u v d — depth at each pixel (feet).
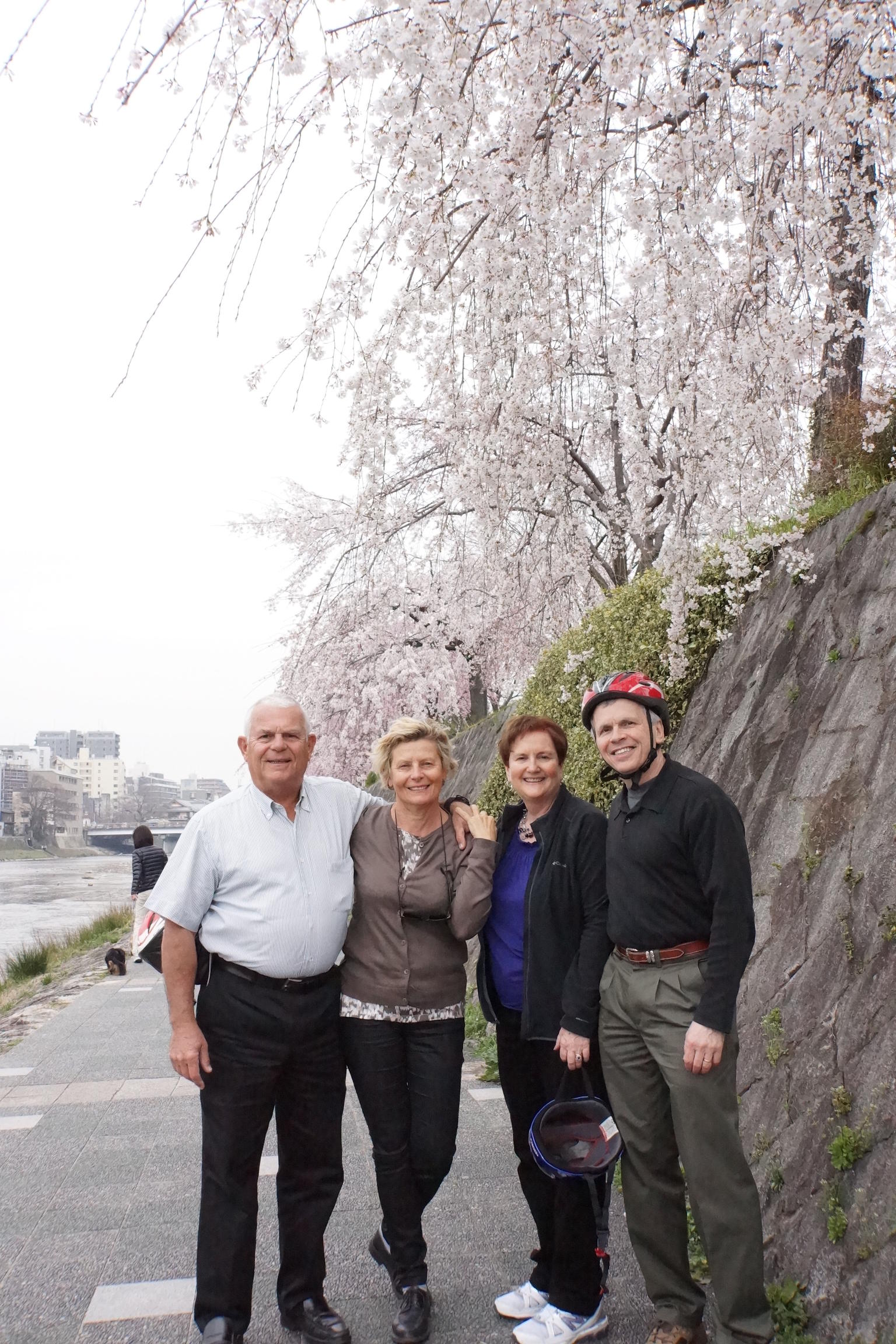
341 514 41.29
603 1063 8.48
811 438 17.81
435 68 8.55
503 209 10.14
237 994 8.54
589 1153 8.14
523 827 9.45
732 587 17.54
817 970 10.20
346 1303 9.20
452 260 10.44
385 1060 8.99
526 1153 9.15
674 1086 7.73
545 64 9.38
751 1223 7.55
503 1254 10.24
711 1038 7.45
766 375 11.93
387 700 46.50
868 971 9.18
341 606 36.17
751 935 7.71
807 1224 8.45
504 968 9.20
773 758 13.88
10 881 188.44
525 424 13.06
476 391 12.32
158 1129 15.16
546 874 8.82
